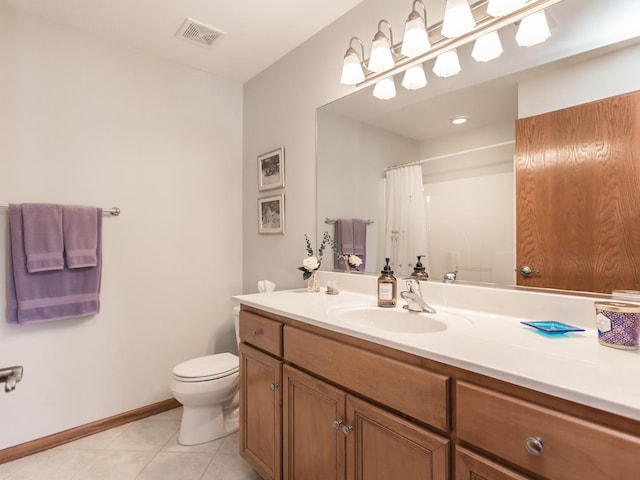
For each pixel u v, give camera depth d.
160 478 1.62
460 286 1.39
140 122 2.26
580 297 1.09
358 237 1.84
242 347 1.66
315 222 2.09
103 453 1.83
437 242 1.50
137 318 2.24
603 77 1.06
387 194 1.71
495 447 0.75
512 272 1.26
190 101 2.48
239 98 2.75
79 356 2.01
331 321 1.18
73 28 2.01
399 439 0.94
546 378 0.68
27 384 1.84
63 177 1.97
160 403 2.31
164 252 2.36
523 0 1.16
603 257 1.06
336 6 1.85
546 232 1.18
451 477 0.84
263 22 1.98
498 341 0.94
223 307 2.65
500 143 1.30
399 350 0.95
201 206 2.54
